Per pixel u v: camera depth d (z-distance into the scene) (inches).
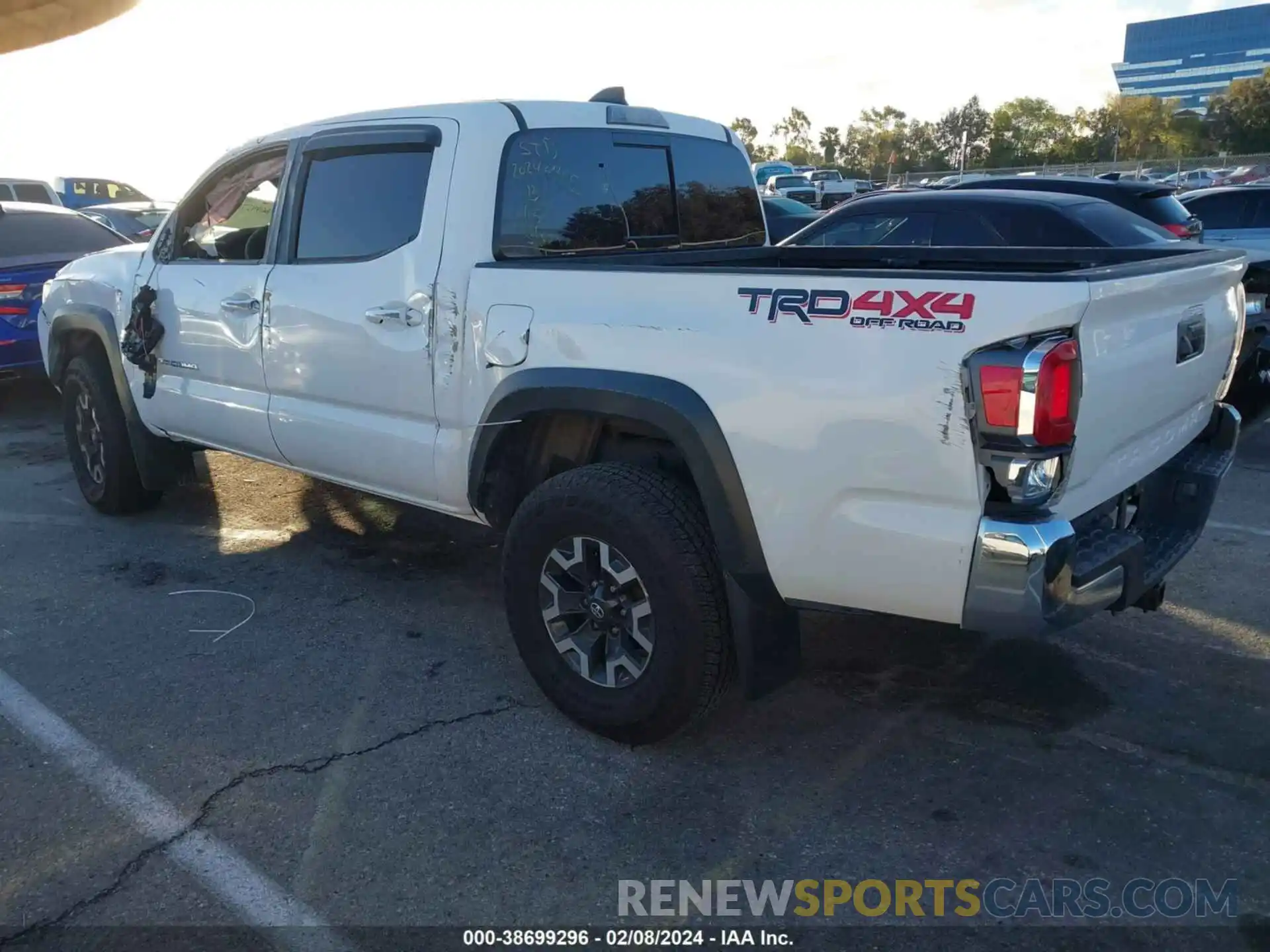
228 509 236.2
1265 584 189.8
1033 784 128.6
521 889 109.8
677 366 121.3
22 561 203.3
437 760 133.5
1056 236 294.5
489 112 149.4
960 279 103.2
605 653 135.9
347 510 236.2
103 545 212.4
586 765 132.6
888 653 164.1
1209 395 144.7
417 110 156.5
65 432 233.5
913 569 109.3
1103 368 106.1
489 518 150.9
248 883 110.3
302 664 160.1
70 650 164.4
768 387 114.3
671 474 135.3
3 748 135.6
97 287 213.8
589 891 109.7
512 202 149.3
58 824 119.7
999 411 100.2
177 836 117.6
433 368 148.6
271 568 200.7
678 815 122.5
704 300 119.6
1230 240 422.0
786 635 126.2
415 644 167.8
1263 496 245.4
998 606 105.2
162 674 156.3
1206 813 122.6
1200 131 3412.9
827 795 126.6
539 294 134.9
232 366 183.9
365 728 141.1
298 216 170.6
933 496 106.4
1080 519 119.6
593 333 128.6
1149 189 362.6
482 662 161.3
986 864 114.0
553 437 145.7
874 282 107.5
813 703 148.5
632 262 160.1
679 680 126.4
